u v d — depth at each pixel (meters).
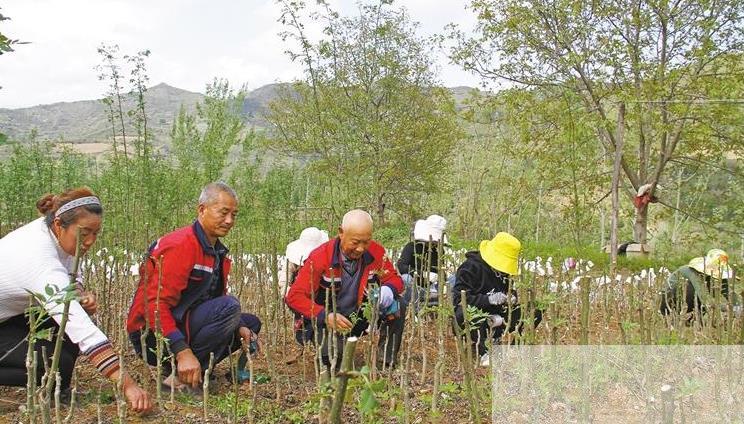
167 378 4.96
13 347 4.34
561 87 19.09
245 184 11.63
